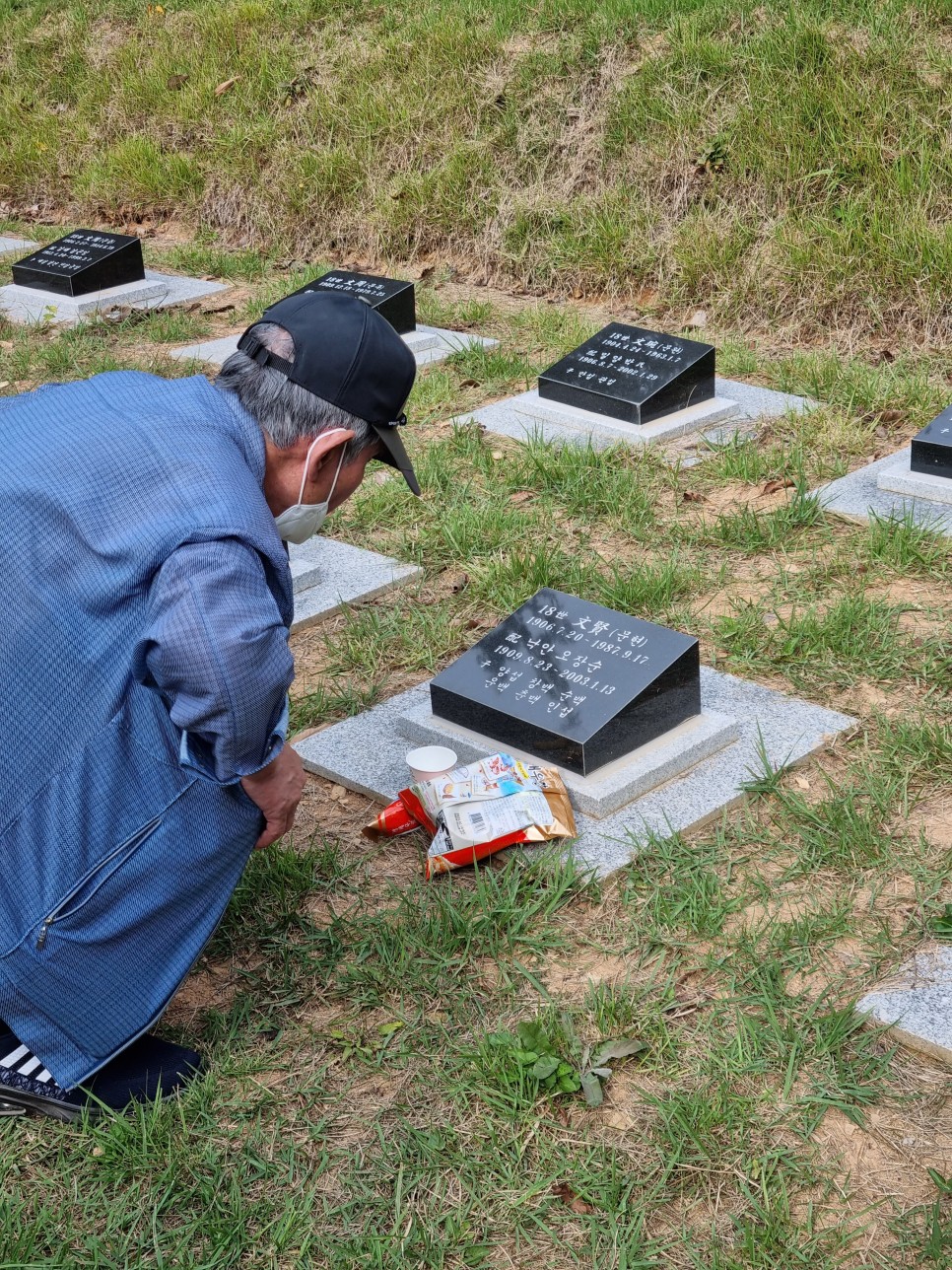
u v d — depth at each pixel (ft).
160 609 7.15
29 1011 8.02
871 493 17.22
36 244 34.17
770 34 27.50
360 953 9.81
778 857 10.66
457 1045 8.96
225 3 39.55
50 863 7.76
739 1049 8.66
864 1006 9.00
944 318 22.04
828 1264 7.20
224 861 8.21
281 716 8.02
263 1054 8.99
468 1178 7.93
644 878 10.44
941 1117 8.19
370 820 11.57
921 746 11.67
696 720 12.29
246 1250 7.57
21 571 7.50
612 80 29.27
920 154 23.84
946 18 26.00
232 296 28.91
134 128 37.68
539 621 12.73
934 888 10.06
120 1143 8.21
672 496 17.76
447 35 32.68
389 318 24.00
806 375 21.30
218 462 7.48
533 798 10.77
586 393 20.16
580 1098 8.45
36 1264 7.51
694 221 25.88
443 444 19.71
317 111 33.35
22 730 7.70
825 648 13.65
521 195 28.76
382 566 16.21
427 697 13.34
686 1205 7.68
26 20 43.16
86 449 7.52
